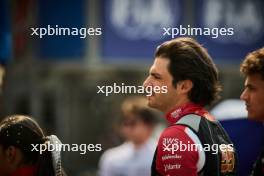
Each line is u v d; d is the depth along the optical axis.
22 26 22.78
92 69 24.39
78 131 24.89
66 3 23.64
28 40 23.08
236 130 13.63
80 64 24.27
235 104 15.46
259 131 13.56
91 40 24.09
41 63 23.72
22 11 22.56
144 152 18.70
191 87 9.77
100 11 23.92
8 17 20.91
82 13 23.80
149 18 24.23
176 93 9.79
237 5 25.27
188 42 9.91
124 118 18.81
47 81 24.09
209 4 24.66
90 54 24.19
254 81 10.00
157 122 22.17
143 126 18.69
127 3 24.17
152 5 24.23
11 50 20.91
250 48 25.45
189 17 24.39
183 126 9.42
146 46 24.34
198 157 9.20
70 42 24.02
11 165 9.52
